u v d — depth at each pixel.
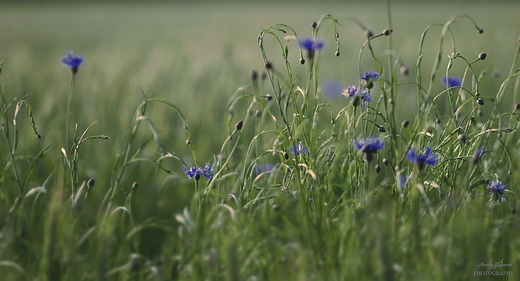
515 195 2.81
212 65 4.98
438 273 2.60
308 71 2.99
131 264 2.67
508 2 29.16
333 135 2.88
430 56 6.21
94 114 3.60
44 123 3.41
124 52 6.93
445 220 2.75
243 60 5.66
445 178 2.87
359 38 8.82
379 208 2.84
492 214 2.76
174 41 9.16
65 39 9.74
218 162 2.92
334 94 3.53
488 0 31.86
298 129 2.83
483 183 2.82
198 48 7.40
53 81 4.37
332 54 6.45
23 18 17.17
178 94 4.07
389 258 2.59
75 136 2.89
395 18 16.28
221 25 14.20
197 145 3.42
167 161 3.31
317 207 2.77
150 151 3.37
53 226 2.62
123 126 3.49
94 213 3.01
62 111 3.53
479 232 2.63
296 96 2.94
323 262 2.65
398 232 2.69
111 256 2.74
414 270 2.64
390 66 2.88
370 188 2.94
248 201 2.86
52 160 3.19
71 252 2.65
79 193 2.79
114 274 2.70
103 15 20.36
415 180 2.75
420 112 2.91
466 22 13.02
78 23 15.05
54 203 2.65
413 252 2.66
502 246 2.71
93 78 4.43
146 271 2.73
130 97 3.83
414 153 2.75
